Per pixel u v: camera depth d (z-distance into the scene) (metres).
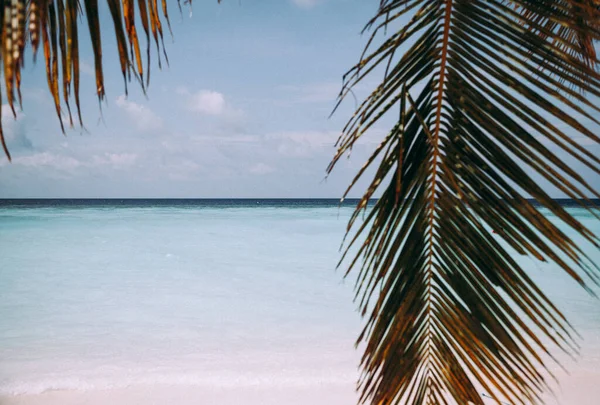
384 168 1.31
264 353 7.02
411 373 1.36
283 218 34.69
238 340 7.66
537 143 1.23
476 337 1.32
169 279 12.59
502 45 1.30
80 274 13.18
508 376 1.29
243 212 44.75
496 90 1.29
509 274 1.27
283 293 11.05
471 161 1.32
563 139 1.20
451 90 1.34
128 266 14.39
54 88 0.95
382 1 1.31
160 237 21.42
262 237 21.77
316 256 16.42
